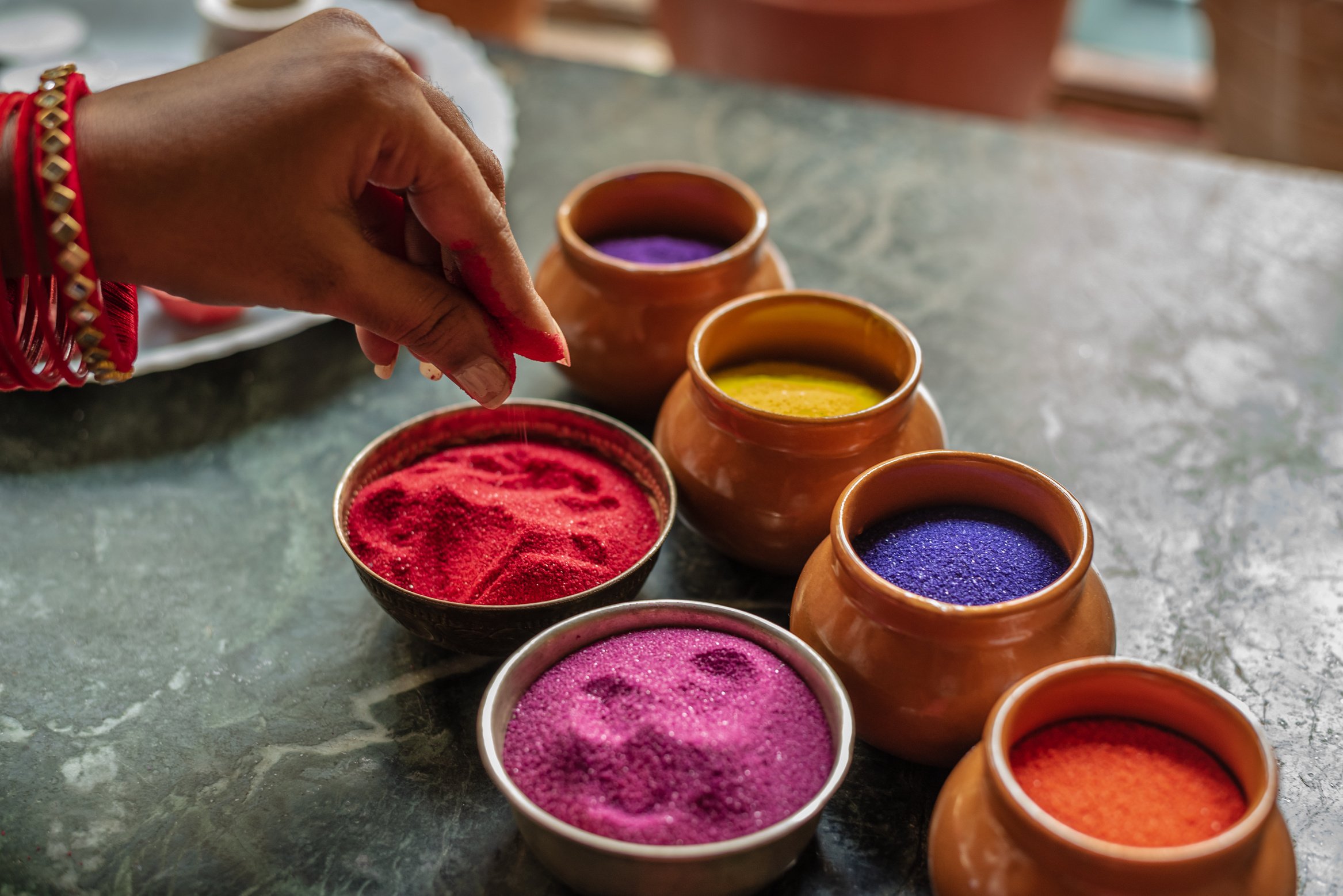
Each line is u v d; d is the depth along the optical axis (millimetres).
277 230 608
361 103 591
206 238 608
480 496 747
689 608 655
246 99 595
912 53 1669
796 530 727
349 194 617
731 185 923
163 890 607
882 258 1117
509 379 693
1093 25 2812
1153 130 2598
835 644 632
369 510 746
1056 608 604
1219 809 541
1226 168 1258
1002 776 524
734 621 650
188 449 901
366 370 980
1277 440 912
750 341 826
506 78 1393
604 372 871
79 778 663
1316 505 853
